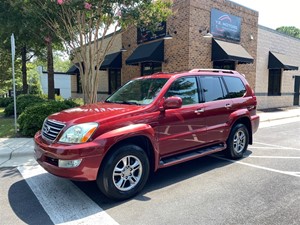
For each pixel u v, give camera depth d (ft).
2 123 32.07
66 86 101.60
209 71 18.06
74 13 28.27
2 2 29.48
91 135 11.55
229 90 18.86
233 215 10.92
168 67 44.34
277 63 54.70
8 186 14.08
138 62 46.70
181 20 41.22
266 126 36.63
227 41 45.68
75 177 11.28
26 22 30.35
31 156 19.83
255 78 53.01
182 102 15.28
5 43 46.70
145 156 13.08
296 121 41.78
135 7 27.71
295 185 14.26
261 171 16.66
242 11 48.06
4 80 81.82
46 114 25.17
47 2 26.27
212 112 16.85
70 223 10.37
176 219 10.62
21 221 10.53
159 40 46.14
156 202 12.19
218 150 17.70
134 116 12.95
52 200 12.41
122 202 12.24
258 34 52.60
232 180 15.01
